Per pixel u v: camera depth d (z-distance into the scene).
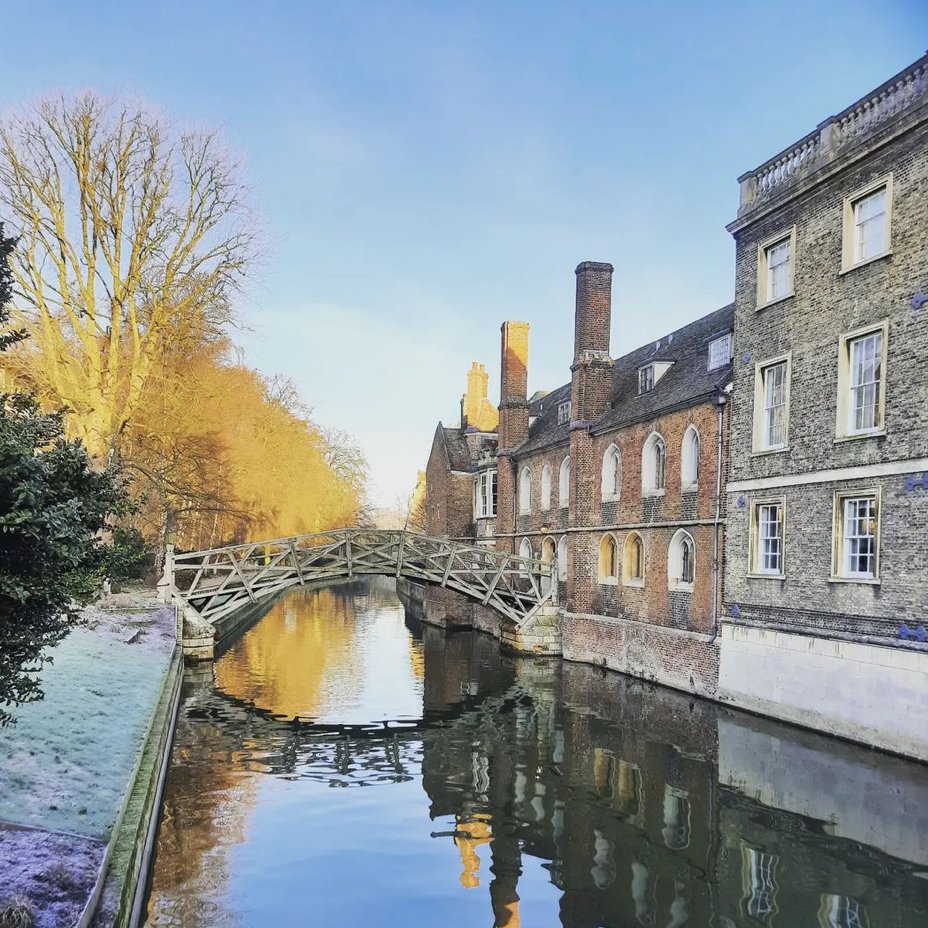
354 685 18.95
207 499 29.86
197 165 21.92
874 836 8.80
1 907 4.80
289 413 43.56
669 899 7.47
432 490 42.16
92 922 5.01
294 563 22.59
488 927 7.02
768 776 10.98
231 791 10.85
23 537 4.51
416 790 10.95
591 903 7.45
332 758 12.63
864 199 13.05
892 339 12.12
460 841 9.02
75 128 20.38
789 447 14.32
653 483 20.00
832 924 6.89
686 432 18.08
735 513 15.73
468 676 20.22
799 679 13.63
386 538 26.11
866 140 12.59
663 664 18.30
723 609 16.08
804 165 14.37
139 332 23.12
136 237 21.22
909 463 11.59
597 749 12.84
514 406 31.41
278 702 17.00
